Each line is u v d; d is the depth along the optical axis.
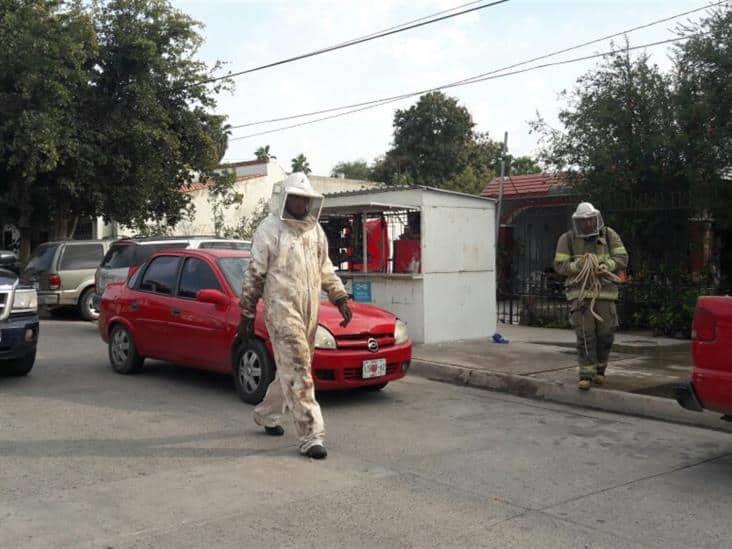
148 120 20.05
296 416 6.01
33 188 19.59
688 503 5.05
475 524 4.60
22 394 8.40
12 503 4.89
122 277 14.55
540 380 8.73
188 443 6.38
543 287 14.80
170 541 4.28
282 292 5.95
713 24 12.37
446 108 45.09
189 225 27.75
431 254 11.71
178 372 9.80
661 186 13.42
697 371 5.59
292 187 5.93
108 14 19.95
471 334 12.33
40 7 18.31
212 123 22.03
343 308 6.47
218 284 8.54
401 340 8.21
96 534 4.38
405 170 44.75
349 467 5.75
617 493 5.25
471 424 7.26
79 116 19.23
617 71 13.69
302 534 4.40
